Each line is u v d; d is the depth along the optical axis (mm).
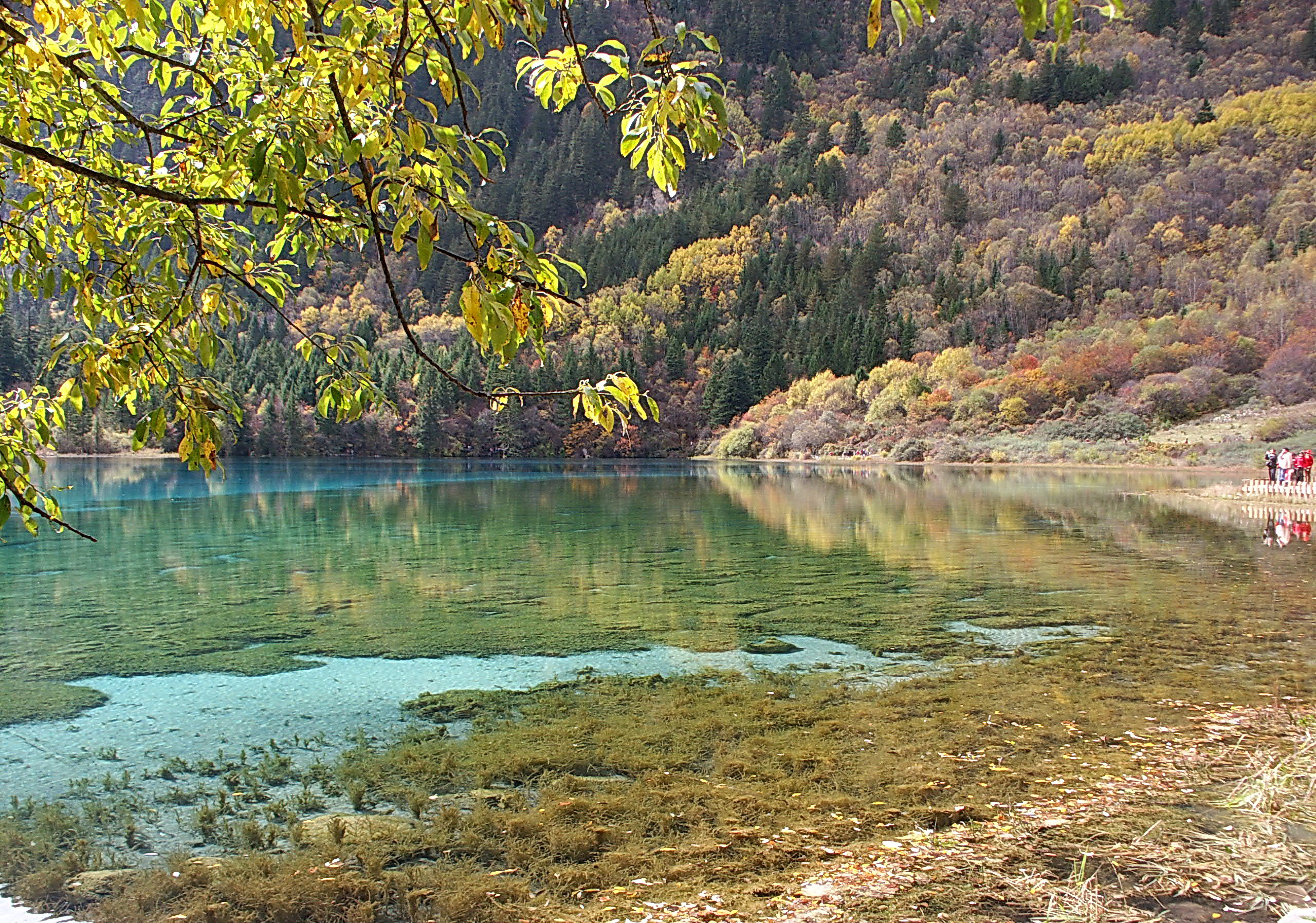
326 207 2096
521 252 1886
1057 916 3285
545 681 7227
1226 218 116000
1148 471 46875
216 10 1970
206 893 3775
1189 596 10695
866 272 119438
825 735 5695
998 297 104125
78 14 2189
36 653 8219
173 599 11016
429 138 1896
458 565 14000
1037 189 138250
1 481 2432
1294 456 32844
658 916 3459
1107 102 166875
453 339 102875
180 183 2574
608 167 185000
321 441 74000
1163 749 5211
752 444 82312
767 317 115000
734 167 176375
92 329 2490
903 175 152500
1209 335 74500
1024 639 8531
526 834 4270
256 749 5648
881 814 4363
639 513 23953
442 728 6027
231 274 2451
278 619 9789
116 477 39938
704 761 5254
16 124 2473
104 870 4004
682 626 9367
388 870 3945
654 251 140500
